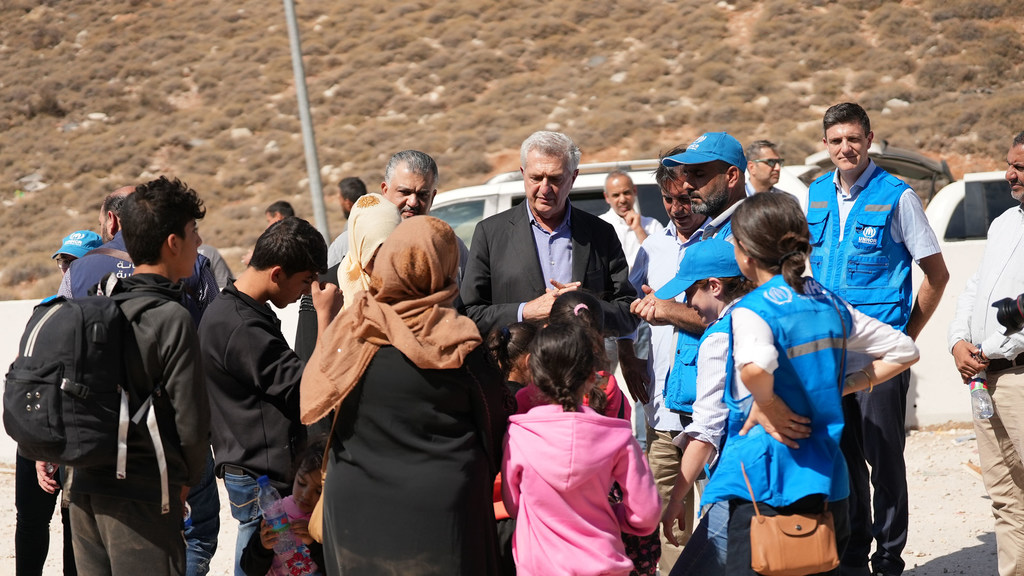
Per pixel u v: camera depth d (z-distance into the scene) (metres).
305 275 4.08
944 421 8.73
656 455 4.82
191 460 3.50
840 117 4.84
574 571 3.12
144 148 34.53
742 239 3.25
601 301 4.34
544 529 3.16
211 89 38.59
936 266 4.81
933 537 5.91
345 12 44.47
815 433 3.18
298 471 3.69
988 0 35.22
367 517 3.08
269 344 3.96
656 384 4.77
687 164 4.59
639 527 3.27
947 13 35.00
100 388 3.31
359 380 3.11
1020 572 4.69
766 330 3.11
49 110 38.38
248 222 27.86
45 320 3.35
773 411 3.12
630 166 10.06
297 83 17.05
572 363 3.19
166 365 3.42
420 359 3.01
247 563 3.80
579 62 37.44
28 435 3.21
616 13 41.16
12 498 8.15
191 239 3.69
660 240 5.05
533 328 3.63
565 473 3.11
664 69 35.19
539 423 3.16
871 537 4.88
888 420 4.87
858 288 4.87
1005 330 4.37
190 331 3.45
